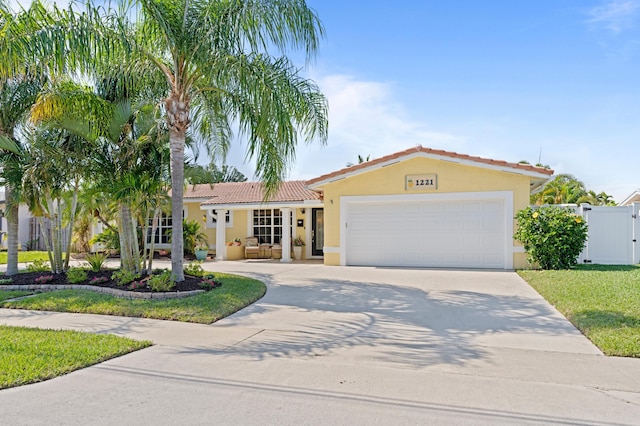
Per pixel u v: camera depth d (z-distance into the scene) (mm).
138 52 9766
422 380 4691
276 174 11633
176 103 10266
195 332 6852
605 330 6305
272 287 11047
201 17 9664
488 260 14406
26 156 12000
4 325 7340
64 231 22219
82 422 3689
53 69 9211
